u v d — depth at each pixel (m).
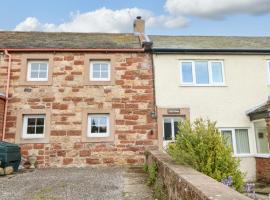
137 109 11.98
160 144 11.65
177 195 4.26
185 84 12.39
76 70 12.16
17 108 11.60
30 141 11.32
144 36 14.38
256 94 12.60
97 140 11.55
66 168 10.93
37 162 11.16
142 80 12.28
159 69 12.46
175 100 12.18
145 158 10.84
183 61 12.70
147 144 11.66
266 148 11.36
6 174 9.12
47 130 11.47
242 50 12.79
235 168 5.85
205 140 5.93
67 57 12.27
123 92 12.09
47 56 12.20
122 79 12.23
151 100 12.09
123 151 11.55
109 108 11.90
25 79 11.90
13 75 11.91
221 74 12.79
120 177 8.57
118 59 12.42
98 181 7.85
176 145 6.17
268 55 13.12
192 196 3.32
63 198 5.81
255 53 12.98
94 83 12.07
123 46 12.94
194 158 5.62
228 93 12.48
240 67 12.84
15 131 11.36
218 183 3.40
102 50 12.31
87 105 11.85
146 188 6.84
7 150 9.29
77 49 12.23
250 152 11.98
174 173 4.53
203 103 12.27
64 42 13.38
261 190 9.25
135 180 8.01
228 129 12.14
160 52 12.56
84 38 14.40
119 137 11.66
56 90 11.89
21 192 6.40
